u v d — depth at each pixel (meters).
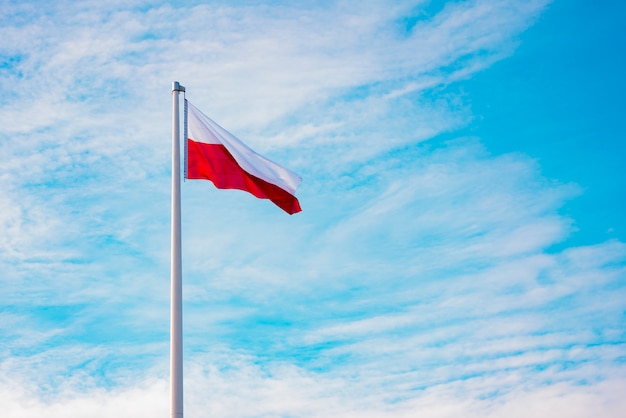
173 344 17.80
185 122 20.78
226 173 21.06
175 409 17.08
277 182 21.78
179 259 18.83
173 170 19.89
